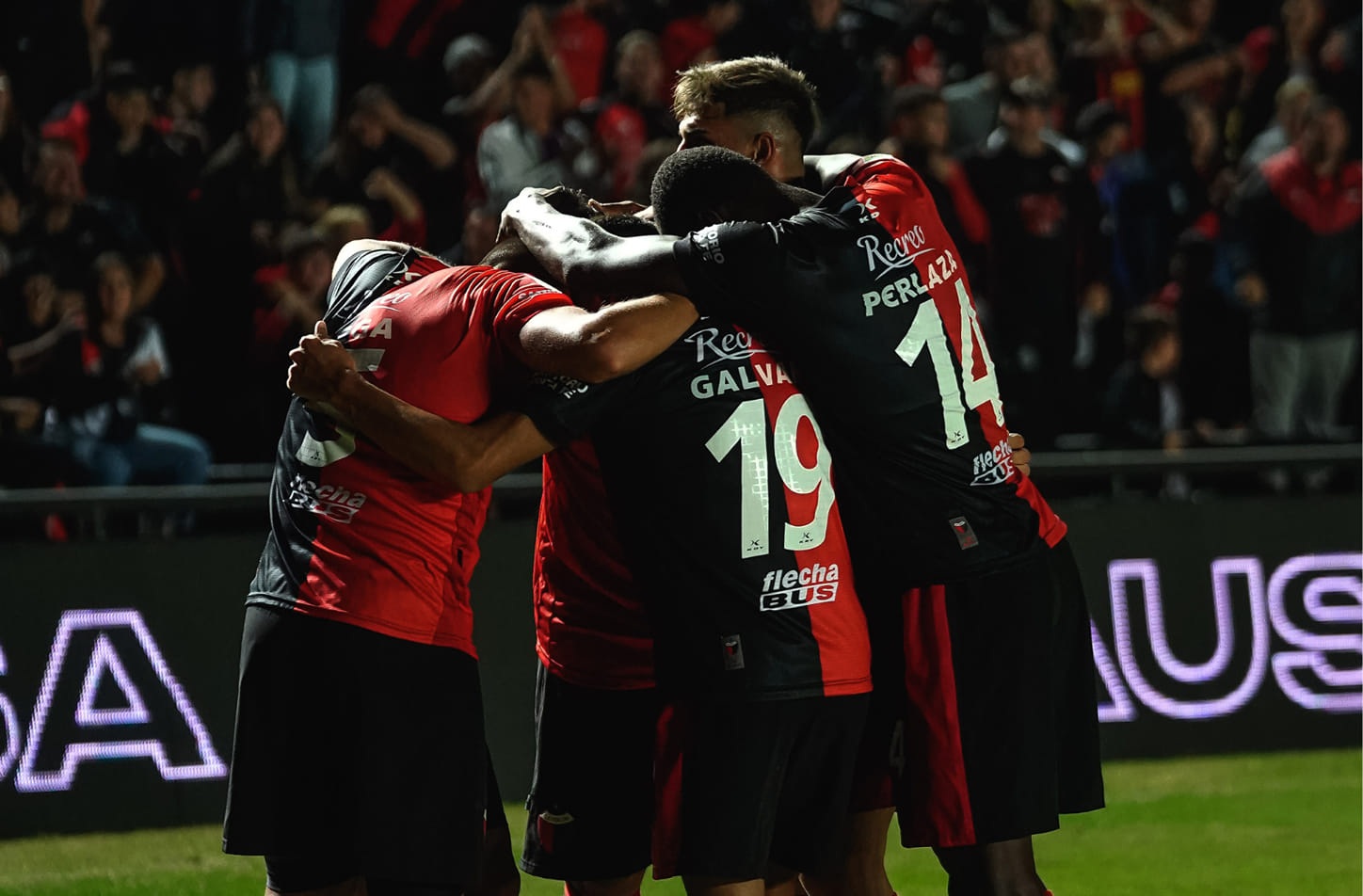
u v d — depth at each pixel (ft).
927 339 38.45
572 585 40.70
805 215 38.09
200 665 69.21
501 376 37.32
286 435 38.47
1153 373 95.91
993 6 119.14
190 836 66.59
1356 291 104.27
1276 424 104.12
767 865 39.14
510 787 72.08
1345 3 130.11
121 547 68.69
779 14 108.37
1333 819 68.54
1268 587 81.82
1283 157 103.65
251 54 103.30
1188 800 72.02
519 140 97.40
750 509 36.32
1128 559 80.12
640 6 110.73
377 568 36.09
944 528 38.81
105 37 98.78
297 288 87.15
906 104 95.76
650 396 36.40
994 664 38.78
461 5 111.45
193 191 91.25
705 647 36.37
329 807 36.09
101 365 80.23
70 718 67.10
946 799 38.81
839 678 36.96
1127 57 118.73
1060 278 96.68
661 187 38.81
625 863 41.57
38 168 82.58
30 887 58.44
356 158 96.78
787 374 37.63
